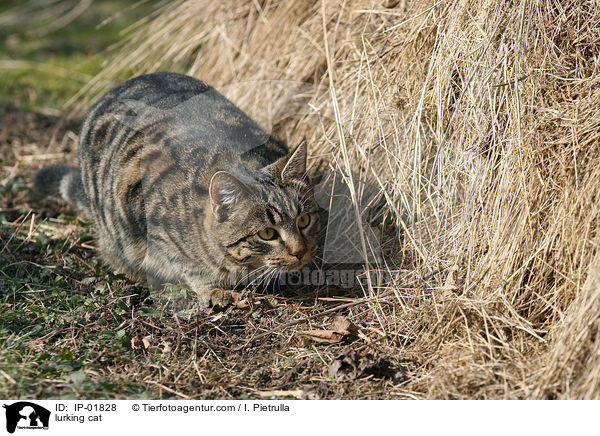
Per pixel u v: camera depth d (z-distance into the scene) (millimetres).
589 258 2840
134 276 4059
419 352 3111
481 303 3084
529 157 3213
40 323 3395
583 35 3422
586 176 2986
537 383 2652
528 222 3121
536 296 3068
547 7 3512
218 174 3303
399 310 3420
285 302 3688
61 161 5508
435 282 3432
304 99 4727
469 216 3451
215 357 3207
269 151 3947
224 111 4125
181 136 3789
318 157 4211
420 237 3635
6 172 5312
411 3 4145
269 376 3062
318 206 3723
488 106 3488
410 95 3949
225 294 3752
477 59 3590
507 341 2947
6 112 6402
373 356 3080
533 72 3393
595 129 3064
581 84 3324
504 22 3537
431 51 3941
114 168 3930
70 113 6363
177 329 3389
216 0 5543
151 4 9859
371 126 4004
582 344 2600
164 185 3674
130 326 3420
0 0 9938
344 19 4617
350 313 3486
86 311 3496
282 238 3523
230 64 5398
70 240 4359
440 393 2785
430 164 3830
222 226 3494
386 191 3891
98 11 9750
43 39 8625
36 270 3984
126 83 4480
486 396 2713
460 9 3736
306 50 4832
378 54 4176
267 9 5289
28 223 4582
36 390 2830
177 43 5773
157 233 3729
